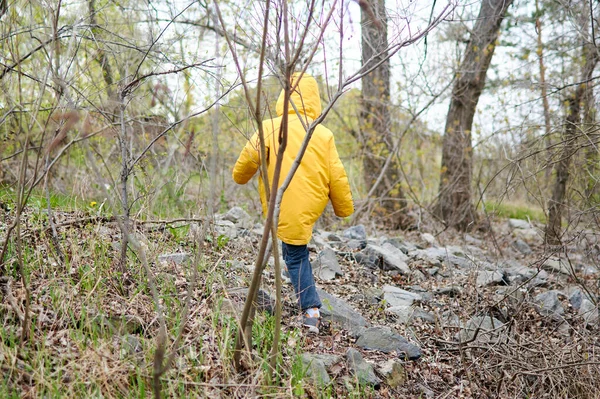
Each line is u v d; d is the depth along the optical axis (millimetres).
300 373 3006
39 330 2830
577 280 4465
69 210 4375
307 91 3451
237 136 8820
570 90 7047
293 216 3410
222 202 7902
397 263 5453
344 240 6215
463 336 4035
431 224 9508
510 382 3580
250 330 2988
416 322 4242
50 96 3762
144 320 3182
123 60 4105
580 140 5199
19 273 3236
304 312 3645
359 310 4301
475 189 9555
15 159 5434
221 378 2875
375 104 9836
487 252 7191
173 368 2852
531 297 4953
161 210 4785
